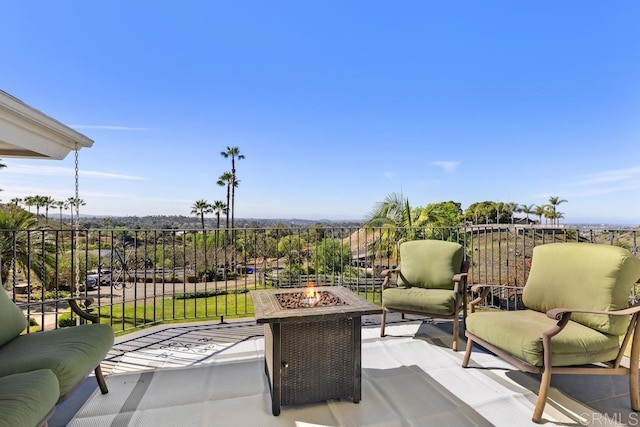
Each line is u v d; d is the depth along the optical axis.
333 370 2.11
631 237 3.21
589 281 2.21
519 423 1.89
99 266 3.52
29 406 1.25
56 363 1.58
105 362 2.74
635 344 2.02
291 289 2.71
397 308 3.23
